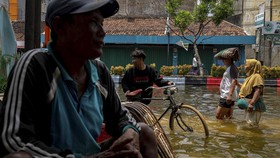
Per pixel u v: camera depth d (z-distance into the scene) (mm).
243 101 8227
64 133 2010
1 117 1861
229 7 26469
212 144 6480
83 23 2049
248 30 33094
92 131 2135
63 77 2053
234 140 6820
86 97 2156
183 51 30766
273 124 8609
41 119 1977
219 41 29469
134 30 31625
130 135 2377
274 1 31062
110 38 29953
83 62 2129
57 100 2004
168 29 29500
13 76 1938
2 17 10312
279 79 23766
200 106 11992
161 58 31031
